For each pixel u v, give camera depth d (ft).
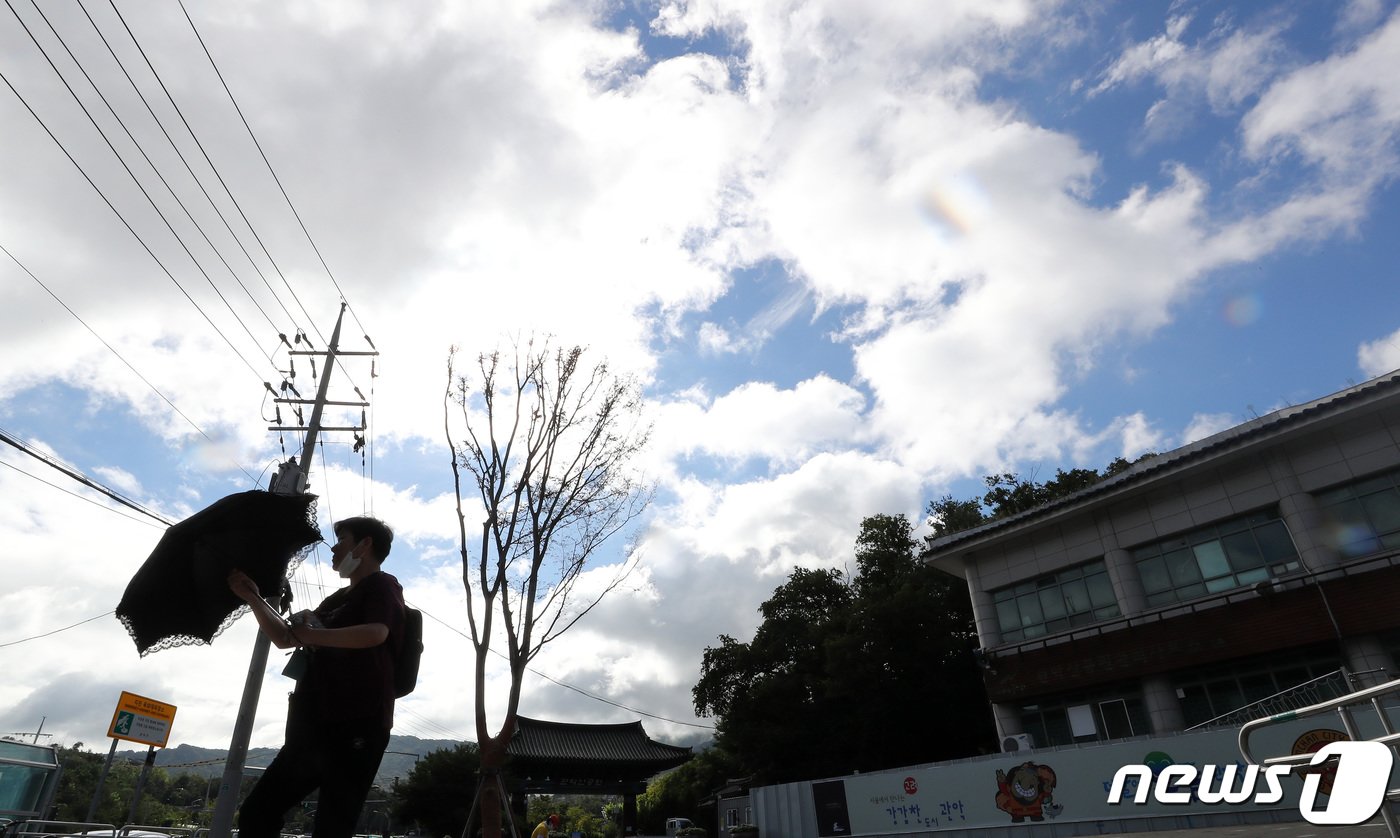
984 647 74.18
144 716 59.62
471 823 13.75
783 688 105.91
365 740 7.63
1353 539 54.85
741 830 74.59
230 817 41.98
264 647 46.91
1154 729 60.34
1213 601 59.21
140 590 8.07
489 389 23.63
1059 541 71.72
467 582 19.31
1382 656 50.85
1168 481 64.23
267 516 8.14
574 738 138.62
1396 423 54.70
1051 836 52.49
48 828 31.81
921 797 61.52
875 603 94.63
